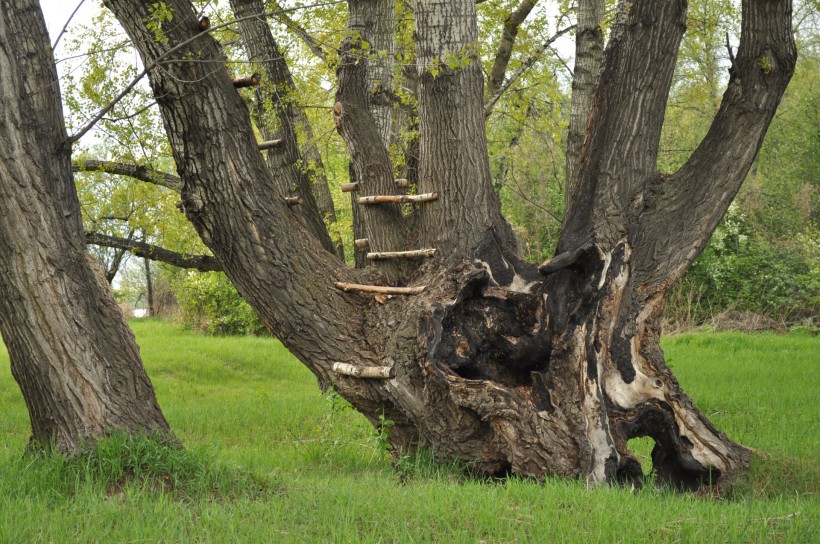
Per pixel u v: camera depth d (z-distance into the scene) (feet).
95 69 29.22
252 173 24.52
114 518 15.93
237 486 18.99
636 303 24.73
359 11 32.81
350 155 29.32
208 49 23.48
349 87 29.35
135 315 114.32
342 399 26.23
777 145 97.71
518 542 15.71
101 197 38.52
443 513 17.08
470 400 23.39
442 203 26.40
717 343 63.52
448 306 24.50
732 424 34.35
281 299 25.08
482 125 26.81
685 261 24.75
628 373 24.41
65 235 20.26
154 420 20.61
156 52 22.67
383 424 25.39
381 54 27.22
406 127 39.55
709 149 24.99
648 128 25.61
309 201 33.68
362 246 29.53
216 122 23.68
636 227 25.14
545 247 86.53
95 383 19.89
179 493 18.33
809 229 82.58
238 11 32.60
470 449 24.23
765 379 46.98
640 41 25.36
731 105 24.76
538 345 24.59
